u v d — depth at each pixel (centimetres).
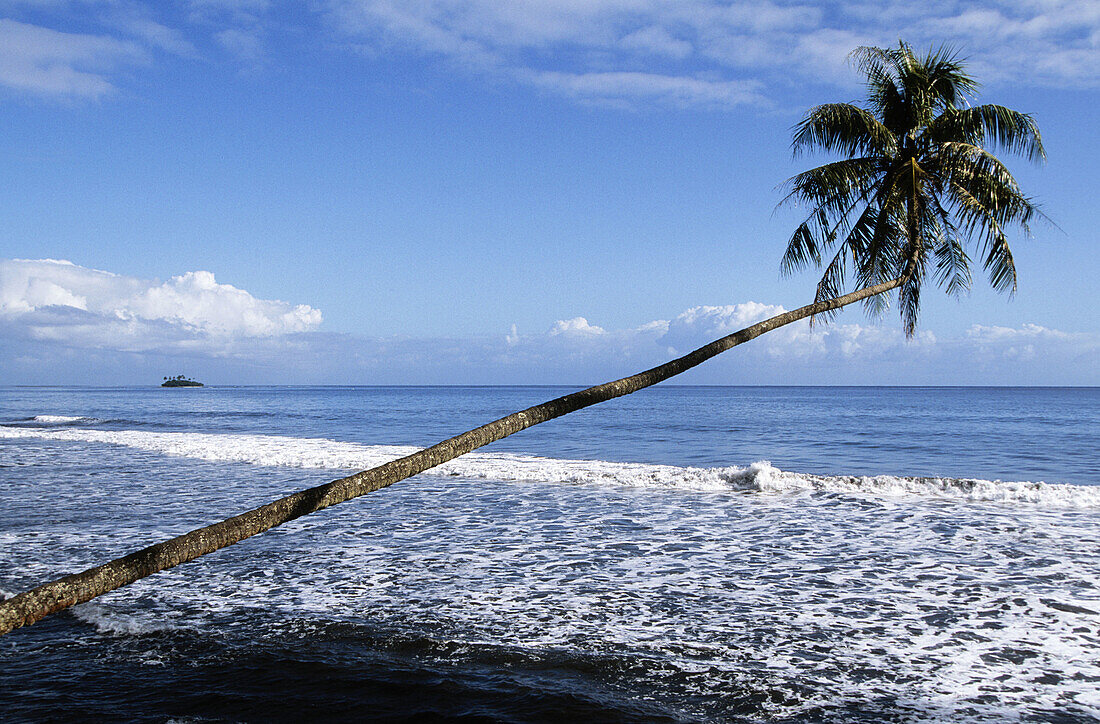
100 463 2034
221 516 1235
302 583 836
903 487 1520
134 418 5194
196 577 864
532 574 877
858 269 1364
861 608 744
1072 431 3947
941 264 1401
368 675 568
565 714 501
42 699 526
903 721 494
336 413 6309
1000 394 16675
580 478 1692
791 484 1582
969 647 633
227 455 2191
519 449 2923
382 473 390
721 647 633
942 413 6281
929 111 1406
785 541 1062
